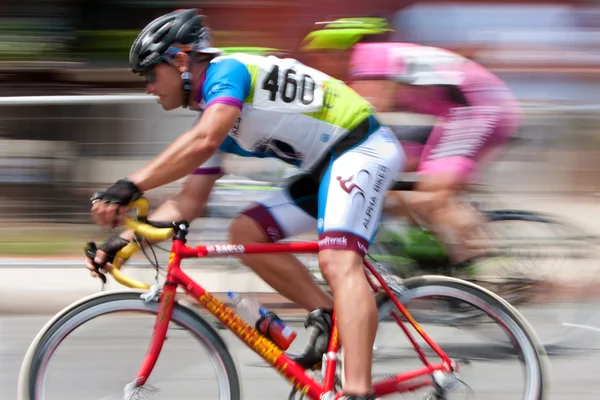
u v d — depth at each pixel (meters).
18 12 16.03
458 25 15.57
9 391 9.25
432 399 7.66
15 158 12.93
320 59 11.10
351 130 7.38
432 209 10.88
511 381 7.96
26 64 15.77
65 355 7.25
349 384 6.96
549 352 10.90
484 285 11.73
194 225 11.48
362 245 7.16
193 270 10.62
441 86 10.85
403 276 11.16
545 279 11.91
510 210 11.73
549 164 12.66
